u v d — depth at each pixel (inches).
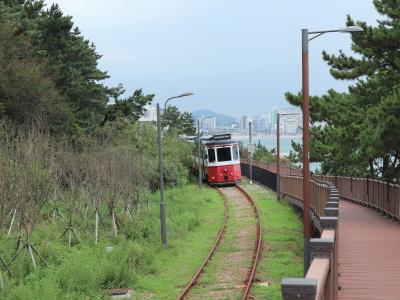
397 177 1267.2
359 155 1168.2
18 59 1285.7
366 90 1029.8
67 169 951.0
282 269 701.9
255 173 2191.2
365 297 395.2
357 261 531.2
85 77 1752.0
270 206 1400.1
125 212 1035.9
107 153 1003.9
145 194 1354.6
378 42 939.3
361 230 753.0
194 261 781.3
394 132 829.2
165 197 1514.5
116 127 1697.8
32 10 1498.5
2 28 1234.6
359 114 1048.8
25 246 658.8
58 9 1551.4
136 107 1843.0
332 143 1216.8
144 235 965.8
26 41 1306.6
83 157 970.1
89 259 679.1
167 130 2151.8
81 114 1624.0
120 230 938.1
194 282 647.8
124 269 642.8
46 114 1253.1
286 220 1168.2
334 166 1761.8
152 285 636.7
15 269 629.0
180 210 1259.8
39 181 716.0
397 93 832.3
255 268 700.0
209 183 2036.2
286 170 1983.3
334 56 1066.1
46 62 1405.0
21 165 688.4
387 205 920.3
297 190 1275.8
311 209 930.1
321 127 1336.1
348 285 432.5
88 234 864.9
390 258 544.4
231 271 706.8
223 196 1656.0
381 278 456.4
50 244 735.7
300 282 172.2
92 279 596.4
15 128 1018.1
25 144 752.3
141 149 1726.1
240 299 556.1
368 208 1080.8
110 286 613.9
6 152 693.3
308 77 615.5
